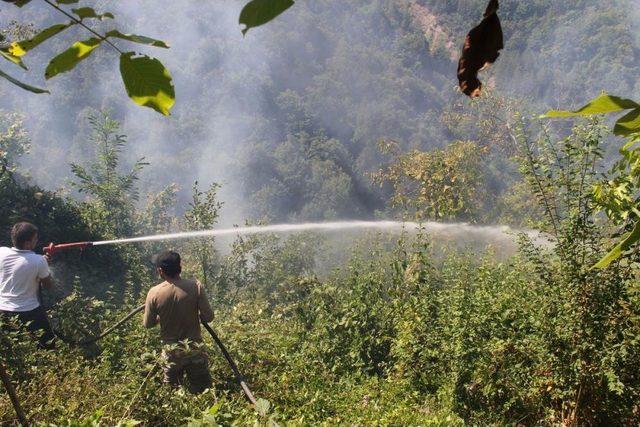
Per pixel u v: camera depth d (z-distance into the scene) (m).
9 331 6.51
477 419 6.18
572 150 5.67
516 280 6.80
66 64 1.53
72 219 12.22
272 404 5.72
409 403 6.60
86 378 5.79
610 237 5.37
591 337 5.54
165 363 5.61
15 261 6.79
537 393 5.88
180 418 4.90
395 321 7.91
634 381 5.60
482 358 6.25
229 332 7.61
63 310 7.65
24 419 3.26
